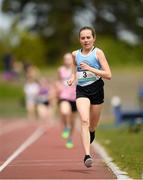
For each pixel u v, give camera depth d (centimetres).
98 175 1823
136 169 1906
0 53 10169
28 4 10669
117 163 2053
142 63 9531
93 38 1909
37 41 10438
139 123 3434
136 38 10531
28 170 1928
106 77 1883
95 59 1903
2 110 5947
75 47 10169
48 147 2619
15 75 7900
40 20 10569
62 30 10306
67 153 2388
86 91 1905
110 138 3031
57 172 1883
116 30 10494
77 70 1923
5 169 1953
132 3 10438
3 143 2833
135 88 7069
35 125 4153
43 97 3991
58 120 4619
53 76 7662
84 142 1864
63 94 2650
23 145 2723
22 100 6303
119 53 9475
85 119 1873
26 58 10356
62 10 10388
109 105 6131
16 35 10431
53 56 10438
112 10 10456
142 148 2484
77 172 1883
